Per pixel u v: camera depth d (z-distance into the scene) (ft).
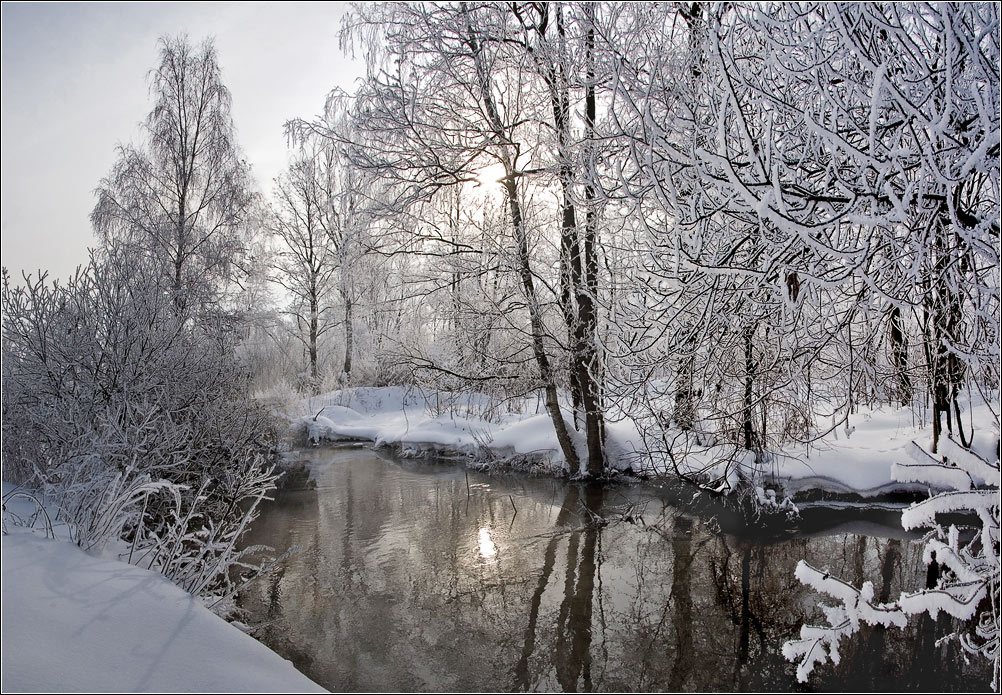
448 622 18.62
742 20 14.87
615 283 25.95
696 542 25.02
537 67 29.94
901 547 23.43
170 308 31.53
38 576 13.89
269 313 64.44
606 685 15.33
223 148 57.16
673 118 16.26
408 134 31.30
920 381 25.00
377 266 34.88
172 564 17.62
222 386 31.48
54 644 11.70
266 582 21.52
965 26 13.19
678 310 18.51
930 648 16.29
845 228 17.06
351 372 71.46
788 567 22.25
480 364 35.99
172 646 12.80
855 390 19.74
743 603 19.63
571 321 33.32
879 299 15.79
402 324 37.68
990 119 11.85
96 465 19.20
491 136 32.35
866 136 13.51
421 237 33.14
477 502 32.22
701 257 16.21
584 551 24.47
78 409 23.75
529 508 30.78
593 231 30.55
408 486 36.17
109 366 25.86
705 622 18.49
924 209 12.98
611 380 27.43
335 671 15.89
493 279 34.27
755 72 15.57
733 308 17.76
